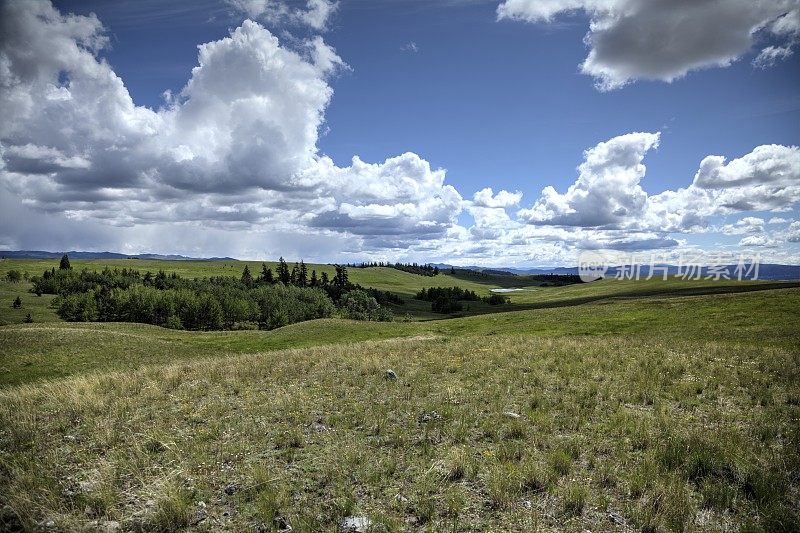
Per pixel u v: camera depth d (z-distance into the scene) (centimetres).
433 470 869
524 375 1788
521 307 17100
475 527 675
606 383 1588
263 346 6134
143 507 755
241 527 685
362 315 15550
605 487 802
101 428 1172
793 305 5297
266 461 941
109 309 15662
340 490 791
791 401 1330
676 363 1906
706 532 653
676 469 848
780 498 735
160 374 2072
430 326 7338
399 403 1395
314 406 1387
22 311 17250
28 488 802
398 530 659
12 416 1330
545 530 664
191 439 1072
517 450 938
